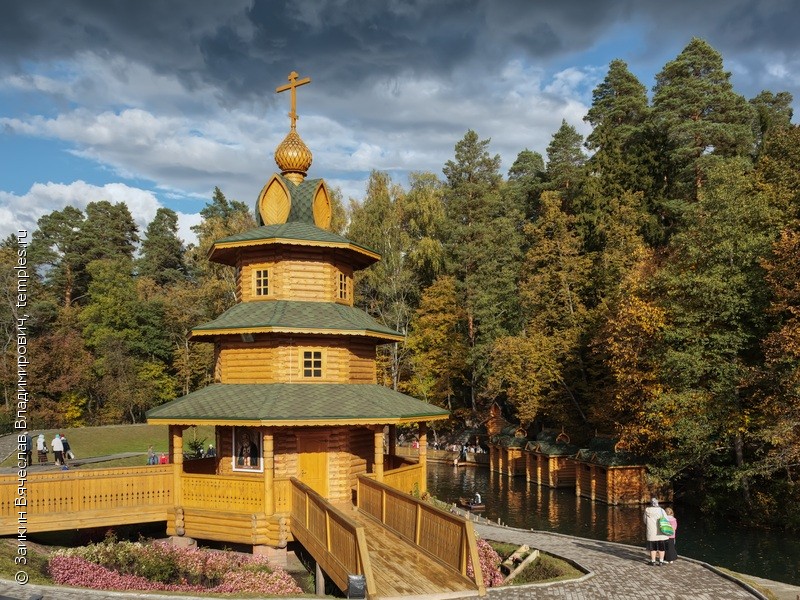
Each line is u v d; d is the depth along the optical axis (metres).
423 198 63.31
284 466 22.59
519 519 35.69
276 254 24.78
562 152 75.88
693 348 31.98
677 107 54.38
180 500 21.59
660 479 33.44
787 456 28.70
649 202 52.88
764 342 28.91
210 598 13.94
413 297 66.88
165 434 53.78
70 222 86.56
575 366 48.50
